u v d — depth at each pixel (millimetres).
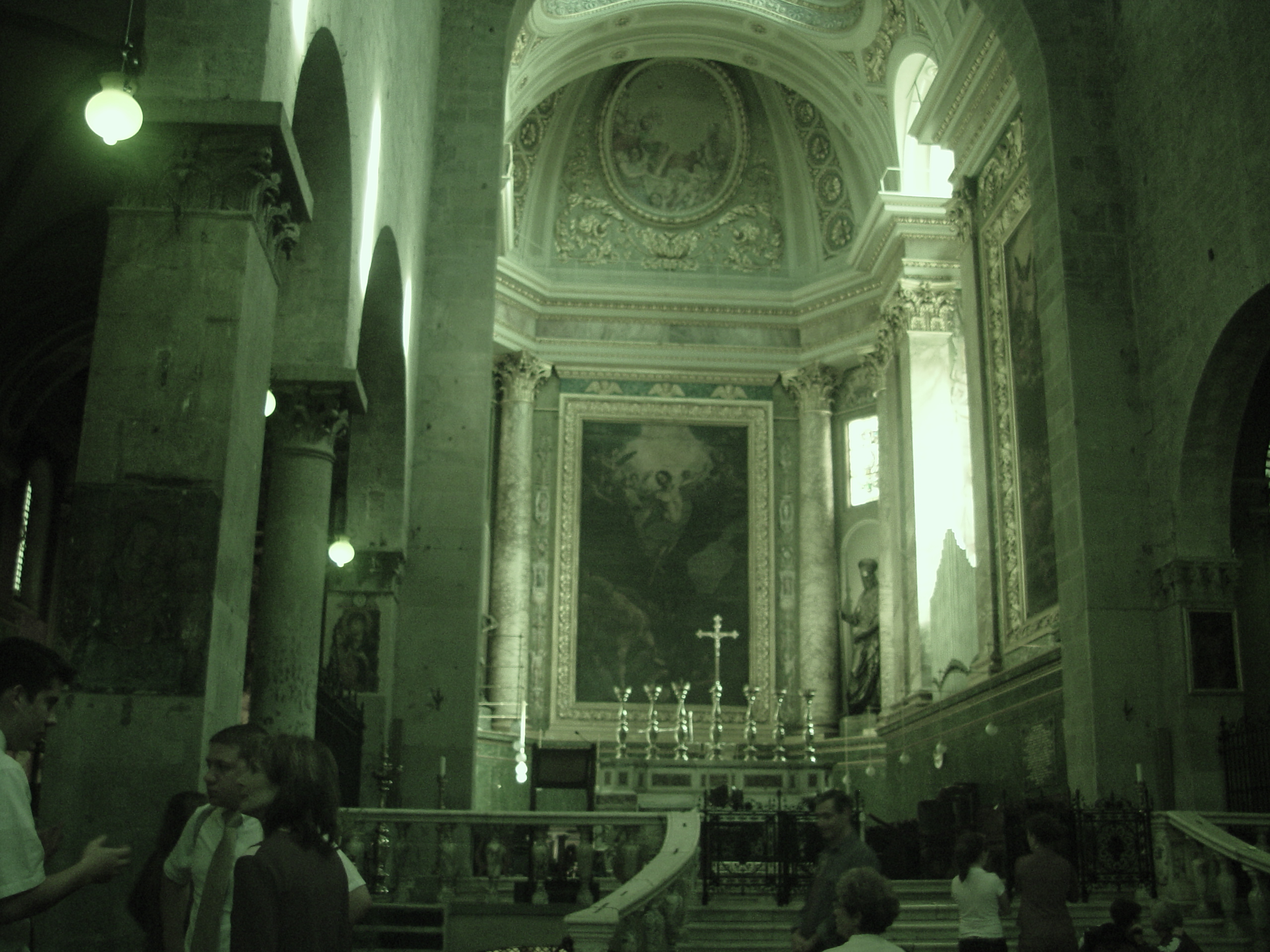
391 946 9930
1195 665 15469
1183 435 15867
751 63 29531
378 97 12531
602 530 29719
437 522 15961
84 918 7180
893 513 26688
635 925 8500
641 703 28672
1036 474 19422
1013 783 19141
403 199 14508
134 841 7340
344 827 10406
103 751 7461
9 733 3646
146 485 7852
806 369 30312
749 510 30094
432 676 15469
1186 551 15805
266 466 20250
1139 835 13383
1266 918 11469
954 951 11250
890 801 25484
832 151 30656
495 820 10359
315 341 11352
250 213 8297
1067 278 17078
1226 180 15094
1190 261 15820
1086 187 17422
